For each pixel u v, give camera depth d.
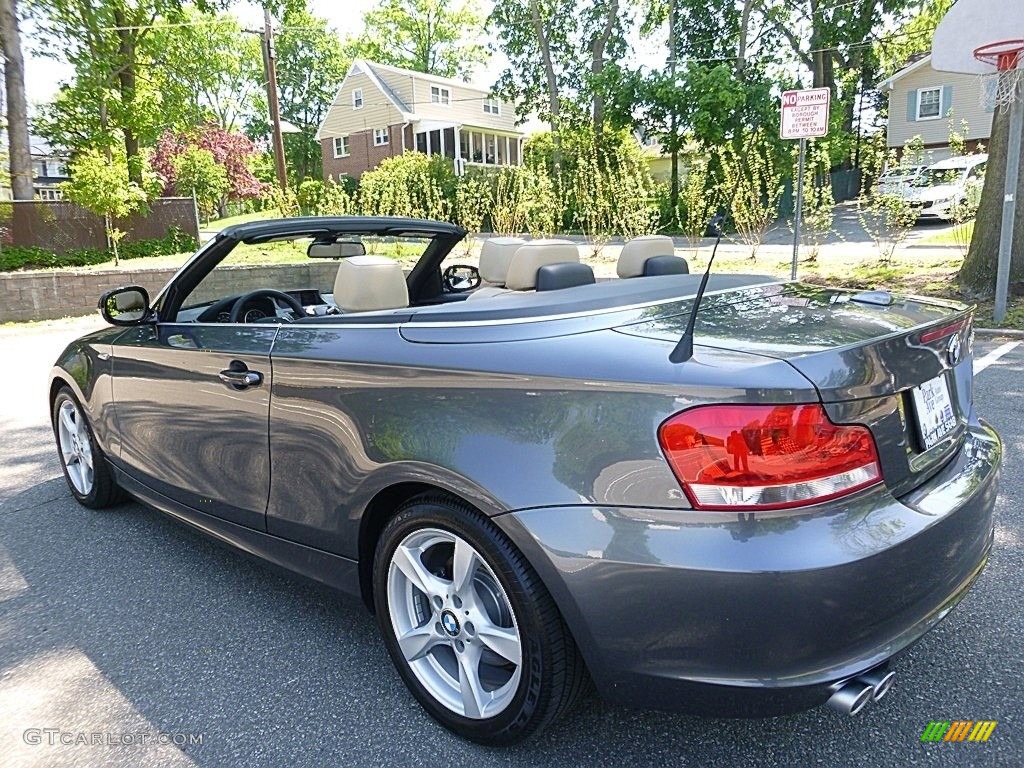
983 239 9.27
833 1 31.16
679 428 1.74
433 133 43.47
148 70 23.44
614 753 2.16
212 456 2.99
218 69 26.44
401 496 2.37
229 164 40.66
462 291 4.43
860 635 1.74
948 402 2.28
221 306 3.53
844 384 1.76
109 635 2.90
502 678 2.21
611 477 1.81
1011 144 8.00
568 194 17.69
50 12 19.48
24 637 2.90
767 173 14.81
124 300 3.27
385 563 2.35
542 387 1.97
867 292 2.69
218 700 2.48
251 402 2.74
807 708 1.73
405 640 2.34
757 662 1.70
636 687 1.85
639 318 2.21
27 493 4.52
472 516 2.05
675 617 1.74
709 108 24.12
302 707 2.43
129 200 16.27
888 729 2.23
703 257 14.70
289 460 2.62
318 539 2.57
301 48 54.84
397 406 2.24
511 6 32.81
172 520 3.48
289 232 3.33
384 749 2.22
